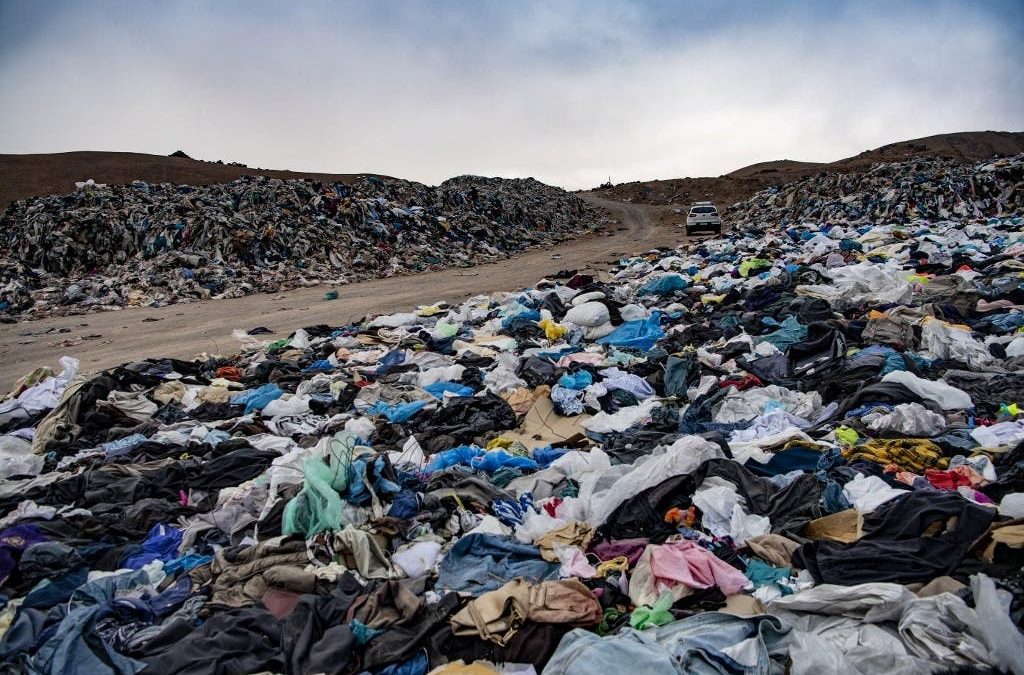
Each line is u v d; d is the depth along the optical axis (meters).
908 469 6.42
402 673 4.36
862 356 9.23
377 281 23.31
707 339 11.81
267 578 5.17
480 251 30.16
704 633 4.30
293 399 9.62
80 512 6.30
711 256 20.52
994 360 9.22
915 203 28.44
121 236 23.89
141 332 15.61
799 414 8.29
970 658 3.82
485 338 12.89
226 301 19.75
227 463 7.21
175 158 53.22
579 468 7.04
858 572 4.82
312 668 4.26
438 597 5.09
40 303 19.56
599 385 9.48
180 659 4.30
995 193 27.97
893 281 13.16
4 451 8.19
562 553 5.50
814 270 14.91
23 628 4.68
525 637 4.50
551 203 46.97
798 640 4.19
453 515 6.21
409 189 34.25
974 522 5.01
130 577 5.38
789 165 95.19
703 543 5.63
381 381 10.39
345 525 5.96
